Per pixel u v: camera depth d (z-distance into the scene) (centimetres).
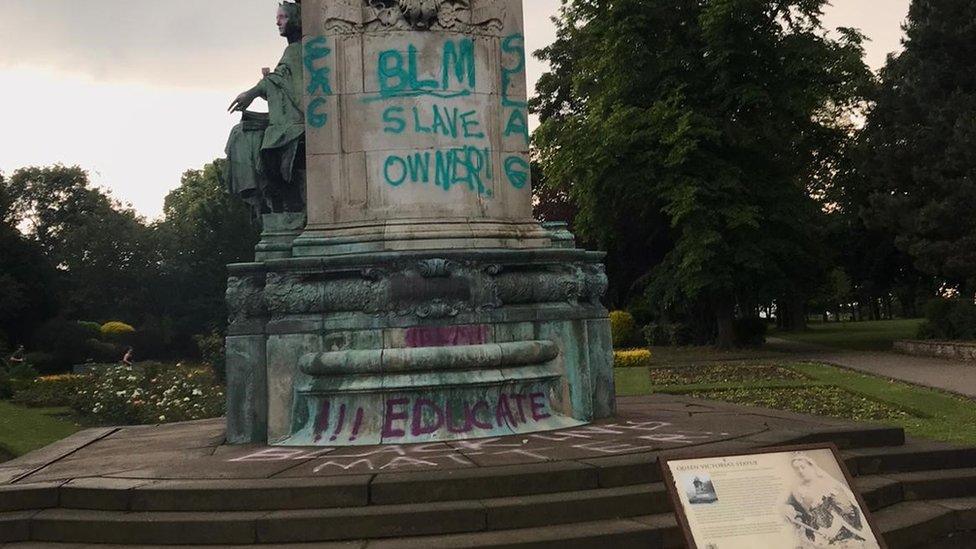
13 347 4997
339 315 1020
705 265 3309
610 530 687
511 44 1141
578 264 1110
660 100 3272
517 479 752
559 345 1070
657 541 683
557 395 1059
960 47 3209
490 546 660
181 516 725
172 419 1917
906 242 3297
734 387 2064
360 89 1088
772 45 3278
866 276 4219
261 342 1046
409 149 1078
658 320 4366
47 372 4447
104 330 5028
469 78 1105
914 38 3325
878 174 3478
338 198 1080
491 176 1102
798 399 1848
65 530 730
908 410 1619
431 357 987
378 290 1009
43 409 2312
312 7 1112
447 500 741
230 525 702
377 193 1073
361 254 1016
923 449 912
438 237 1045
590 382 1089
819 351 3516
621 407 1304
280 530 699
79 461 949
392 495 739
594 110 3422
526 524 711
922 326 3384
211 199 5419
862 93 3488
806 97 3294
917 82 3338
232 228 5022
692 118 3148
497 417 998
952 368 2494
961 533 792
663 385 2216
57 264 6694
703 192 3142
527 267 1074
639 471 780
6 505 769
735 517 552
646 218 3962
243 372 1044
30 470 888
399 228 1050
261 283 1062
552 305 1073
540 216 4859
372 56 1091
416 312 1011
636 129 3297
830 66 3331
